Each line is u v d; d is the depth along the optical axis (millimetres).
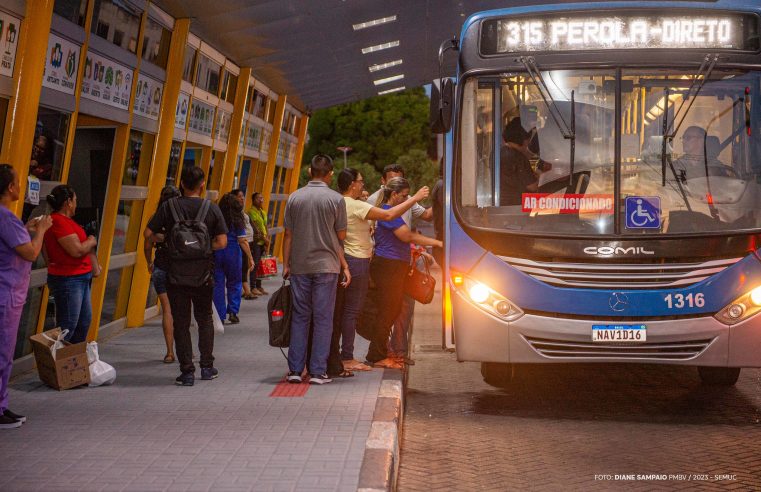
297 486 5141
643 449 6926
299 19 15250
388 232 9195
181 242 8266
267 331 12273
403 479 6137
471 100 8180
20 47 8055
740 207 7785
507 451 6887
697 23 8078
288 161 27906
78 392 8039
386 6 15398
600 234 7777
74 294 8359
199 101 15578
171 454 5875
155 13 12055
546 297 7773
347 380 8609
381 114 72562
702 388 9461
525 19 8195
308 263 8375
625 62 7996
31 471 5488
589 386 9594
